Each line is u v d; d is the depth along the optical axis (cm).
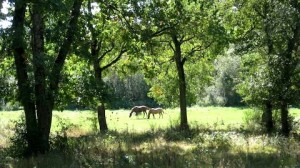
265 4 2831
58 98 1747
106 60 3119
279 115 2920
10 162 1398
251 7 2900
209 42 2889
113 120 4725
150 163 1291
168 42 3092
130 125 3903
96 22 1992
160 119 4934
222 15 2997
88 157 1386
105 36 2094
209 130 2878
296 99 2445
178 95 3478
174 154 1482
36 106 1683
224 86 7981
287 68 2461
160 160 1341
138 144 2012
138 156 1427
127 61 3091
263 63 2666
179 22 2027
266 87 2483
